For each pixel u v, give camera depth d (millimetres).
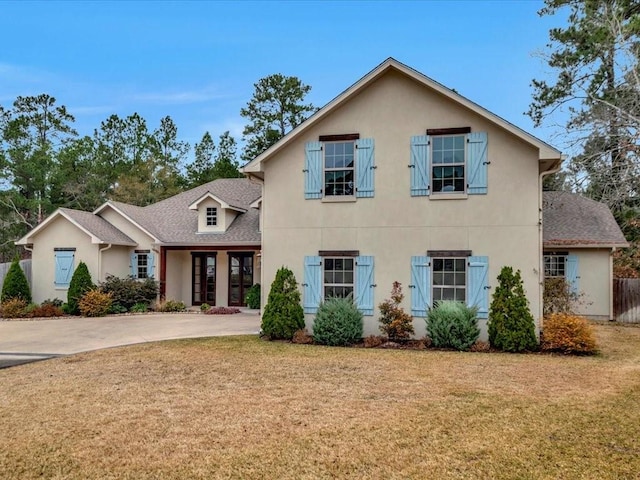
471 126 12523
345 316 12352
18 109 39594
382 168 13086
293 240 13633
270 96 39812
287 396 7570
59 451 5504
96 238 19234
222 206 20531
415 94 12953
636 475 4840
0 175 36438
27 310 18625
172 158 44375
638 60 17438
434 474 4891
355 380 8570
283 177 13773
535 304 11922
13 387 8297
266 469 5027
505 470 4969
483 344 11555
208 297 21844
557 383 8312
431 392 7770
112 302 19141
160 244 20047
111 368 9695
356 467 5059
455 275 12578
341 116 13406
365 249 13125
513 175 12195
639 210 18406
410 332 12547
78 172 39562
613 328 15547
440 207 12664
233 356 10781
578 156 18609
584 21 20625
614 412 6711
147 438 5863
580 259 17578
